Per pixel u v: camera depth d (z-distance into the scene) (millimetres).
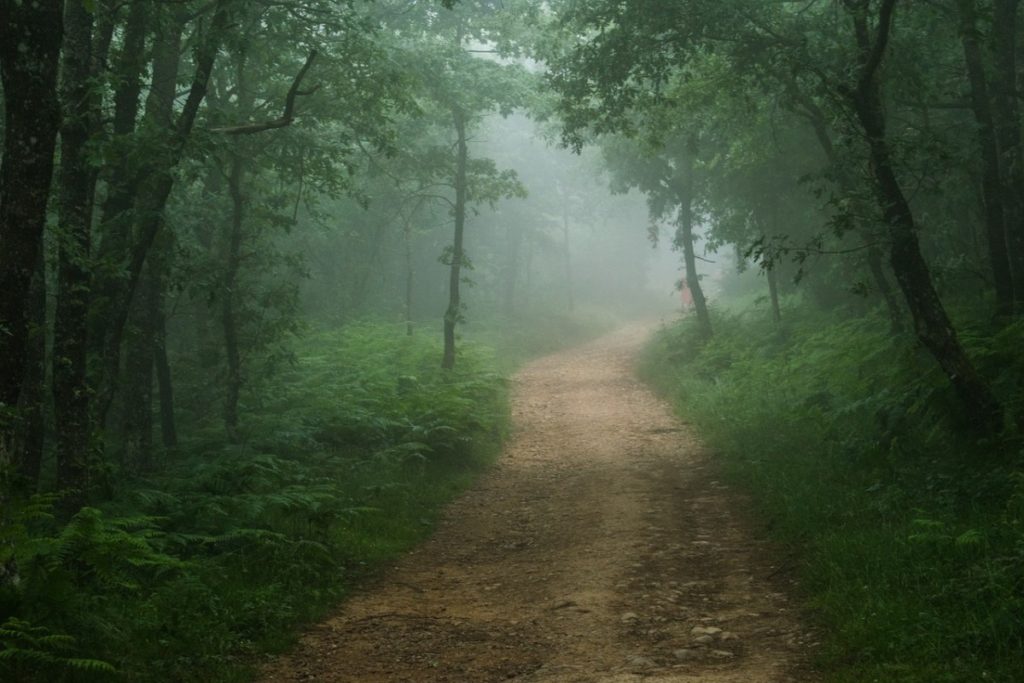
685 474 15469
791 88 16109
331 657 7461
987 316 14727
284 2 14711
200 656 7195
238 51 13523
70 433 10141
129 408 15383
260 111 18516
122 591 8391
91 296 12273
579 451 18766
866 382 15406
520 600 9156
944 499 9633
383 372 22438
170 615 7852
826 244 25156
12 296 7223
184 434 19844
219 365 23078
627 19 15031
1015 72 15820
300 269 20328
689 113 21156
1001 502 9070
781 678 6355
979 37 13133
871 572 8039
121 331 12078
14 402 7223
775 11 15289
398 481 14672
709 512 12586
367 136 19094
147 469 15320
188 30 17703
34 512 6992
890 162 11930
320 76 17250
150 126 11445
